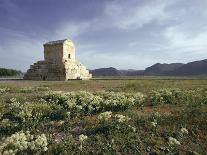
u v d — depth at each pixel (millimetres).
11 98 21219
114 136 11328
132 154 10148
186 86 36000
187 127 13016
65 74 79750
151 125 12875
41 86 39594
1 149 8758
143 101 19859
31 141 9977
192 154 10438
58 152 9727
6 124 12328
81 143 10453
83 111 15828
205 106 17953
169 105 19219
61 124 13039
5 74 131250
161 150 10625
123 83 49250
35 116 13516
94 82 54719
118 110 16812
